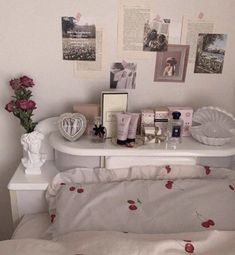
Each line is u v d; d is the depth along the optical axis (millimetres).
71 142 1105
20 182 1098
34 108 1144
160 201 1025
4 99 1230
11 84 1121
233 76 1259
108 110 1118
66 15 1136
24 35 1149
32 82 1140
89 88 1234
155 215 979
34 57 1181
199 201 1011
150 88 1252
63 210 992
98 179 1122
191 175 1141
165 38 1186
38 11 1124
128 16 1151
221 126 1179
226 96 1285
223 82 1265
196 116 1208
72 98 1244
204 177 1149
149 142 1123
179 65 1227
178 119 1119
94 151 1051
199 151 1079
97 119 1110
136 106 1272
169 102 1279
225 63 1238
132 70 1221
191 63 1228
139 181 1100
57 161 1180
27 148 1127
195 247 829
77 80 1220
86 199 1023
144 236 891
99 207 998
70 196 1034
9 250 770
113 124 1138
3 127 1273
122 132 1080
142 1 1139
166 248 804
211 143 1116
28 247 787
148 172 1124
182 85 1259
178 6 1153
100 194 1036
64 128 1095
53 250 796
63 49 1174
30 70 1196
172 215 977
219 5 1161
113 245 801
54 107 1252
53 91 1229
